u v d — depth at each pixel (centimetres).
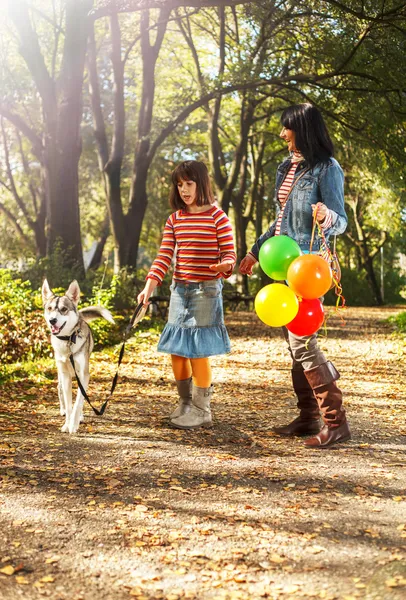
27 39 1916
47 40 2797
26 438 543
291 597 283
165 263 594
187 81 3136
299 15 1962
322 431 541
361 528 359
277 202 549
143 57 2242
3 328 1004
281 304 489
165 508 387
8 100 2519
